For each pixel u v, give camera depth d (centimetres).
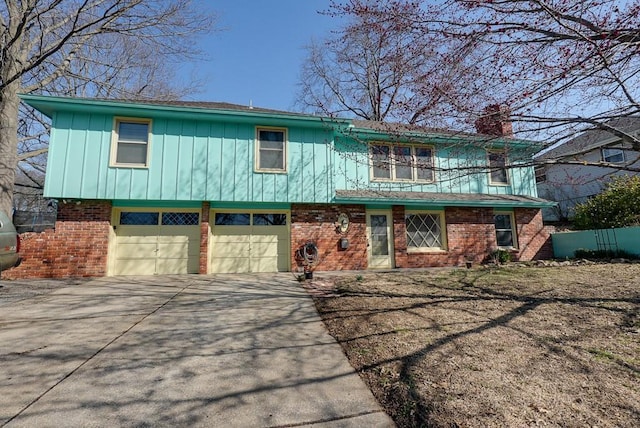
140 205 970
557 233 1252
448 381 267
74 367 321
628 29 273
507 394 241
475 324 409
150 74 1725
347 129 970
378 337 384
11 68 1003
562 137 373
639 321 389
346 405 252
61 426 226
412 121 421
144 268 957
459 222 1181
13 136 1000
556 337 353
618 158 1495
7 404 253
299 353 359
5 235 672
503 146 511
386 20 360
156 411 245
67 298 631
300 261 1034
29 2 994
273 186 1020
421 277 812
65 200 902
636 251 993
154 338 406
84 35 1099
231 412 243
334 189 1064
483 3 307
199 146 984
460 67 355
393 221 1131
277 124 1040
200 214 1007
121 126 948
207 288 739
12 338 402
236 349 371
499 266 1016
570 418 209
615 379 258
